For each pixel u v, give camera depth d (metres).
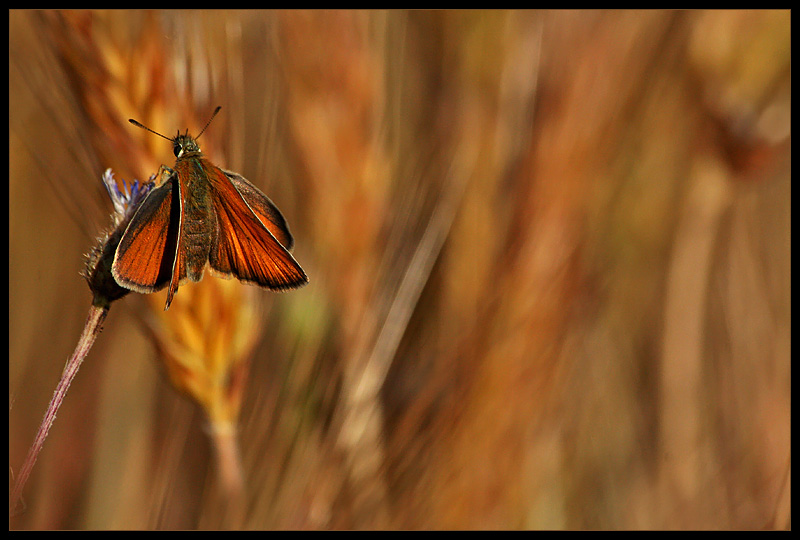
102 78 0.53
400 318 0.55
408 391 0.55
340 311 0.55
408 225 0.55
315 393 0.54
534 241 0.55
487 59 0.55
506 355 0.55
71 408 0.56
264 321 0.54
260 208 0.53
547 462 0.56
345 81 0.55
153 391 0.56
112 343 0.56
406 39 0.56
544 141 0.55
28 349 0.56
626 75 0.55
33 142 0.55
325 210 0.55
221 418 0.54
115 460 0.56
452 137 0.55
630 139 0.56
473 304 0.55
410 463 0.55
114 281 0.52
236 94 0.54
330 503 0.54
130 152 0.53
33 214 0.56
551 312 0.55
